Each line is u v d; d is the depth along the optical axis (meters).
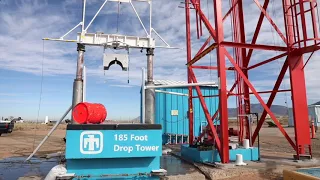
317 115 37.25
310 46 9.91
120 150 7.25
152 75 13.23
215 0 10.20
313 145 17.77
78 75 12.05
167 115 18.84
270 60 11.70
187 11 13.23
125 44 13.16
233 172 8.36
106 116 8.41
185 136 18.84
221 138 9.52
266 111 10.80
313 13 10.10
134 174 7.53
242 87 13.24
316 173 6.71
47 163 10.32
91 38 12.91
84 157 7.04
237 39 13.37
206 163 9.64
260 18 12.39
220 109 9.66
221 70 9.81
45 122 62.50
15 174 8.34
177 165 9.99
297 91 10.75
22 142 20.52
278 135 27.66
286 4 11.04
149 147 7.46
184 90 19.42
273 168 8.93
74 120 7.82
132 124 7.42
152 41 13.54
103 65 12.32
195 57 11.83
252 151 10.52
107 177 7.24
